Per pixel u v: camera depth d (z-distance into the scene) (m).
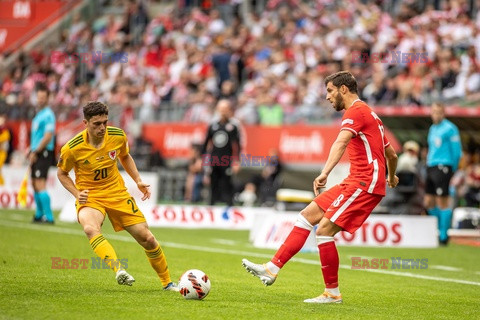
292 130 62.44
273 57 71.19
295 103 64.69
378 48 65.19
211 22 81.00
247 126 63.69
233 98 66.12
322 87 63.88
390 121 53.22
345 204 21.84
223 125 51.53
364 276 29.86
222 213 50.38
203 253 35.41
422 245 42.44
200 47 77.88
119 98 73.38
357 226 21.94
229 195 52.12
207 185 62.94
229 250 37.12
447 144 43.44
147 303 20.89
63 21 91.06
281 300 22.73
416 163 47.69
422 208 47.31
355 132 21.77
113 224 23.09
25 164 67.38
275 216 39.91
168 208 50.34
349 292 25.30
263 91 66.69
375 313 20.97
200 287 21.83
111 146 22.67
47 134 43.34
